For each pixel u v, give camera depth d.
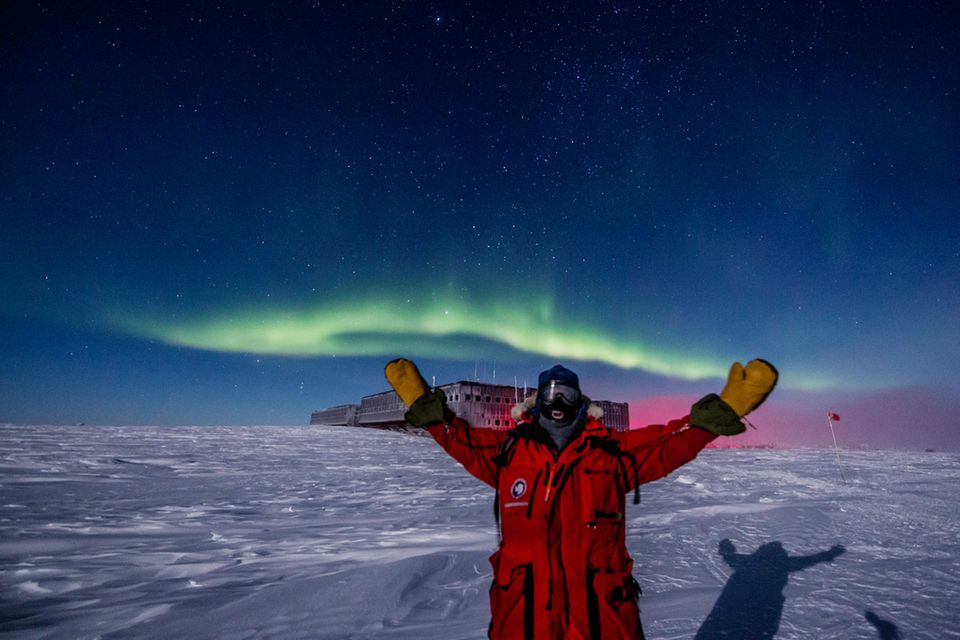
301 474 16.39
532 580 1.55
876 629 3.05
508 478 1.66
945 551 5.15
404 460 23.06
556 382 1.67
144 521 7.79
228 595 4.02
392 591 3.92
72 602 3.96
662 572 4.48
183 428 37.69
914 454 30.55
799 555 5.04
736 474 16.88
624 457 1.62
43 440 24.17
